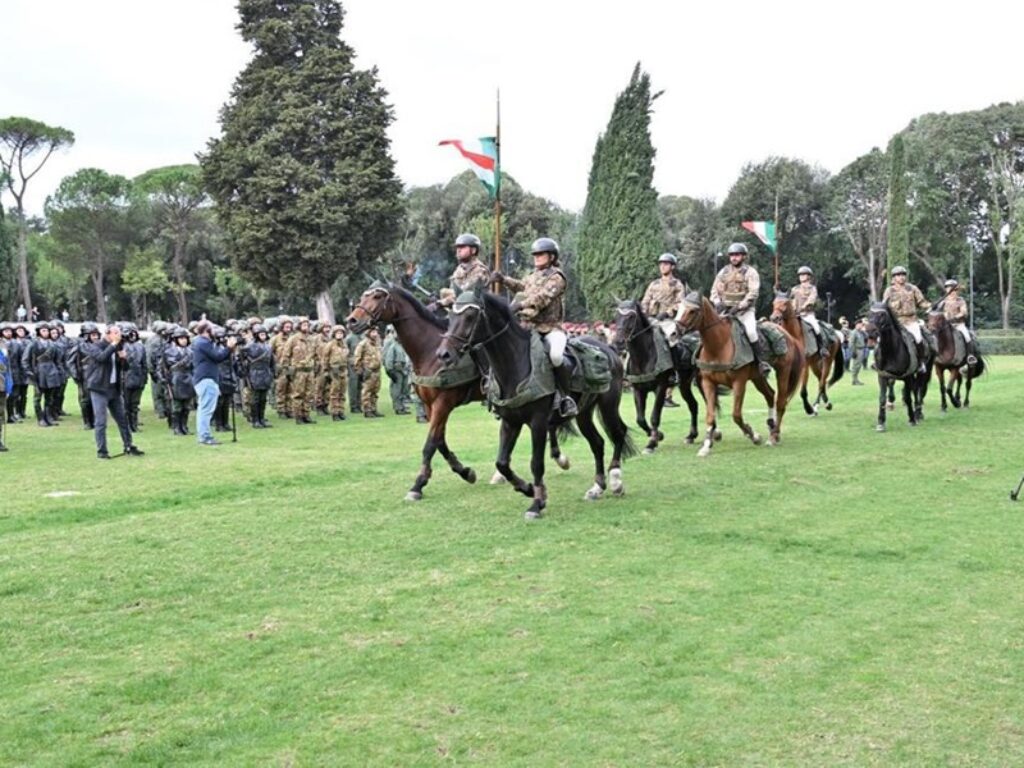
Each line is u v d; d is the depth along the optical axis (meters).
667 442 15.19
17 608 7.03
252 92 43.06
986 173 62.69
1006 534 8.92
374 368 22.05
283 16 43.47
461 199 59.72
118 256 71.38
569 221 57.47
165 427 20.25
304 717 5.16
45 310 75.62
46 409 20.84
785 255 63.47
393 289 10.96
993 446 14.18
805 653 6.03
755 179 62.44
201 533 9.25
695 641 6.23
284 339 21.92
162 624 6.69
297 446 16.48
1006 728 4.99
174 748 4.82
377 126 43.06
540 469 9.81
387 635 6.40
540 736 4.91
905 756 4.69
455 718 5.13
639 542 8.77
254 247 41.62
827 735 4.91
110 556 8.41
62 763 4.67
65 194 68.75
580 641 6.23
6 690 5.56
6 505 11.01
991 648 6.10
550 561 8.15
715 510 10.03
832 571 7.79
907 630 6.42
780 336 14.22
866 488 11.12
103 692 5.51
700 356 13.68
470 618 6.71
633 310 13.23
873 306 16.02
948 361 18.73
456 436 17.05
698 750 4.75
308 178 41.50
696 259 63.16
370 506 10.47
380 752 4.76
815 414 18.78
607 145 35.47
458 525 9.50
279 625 6.62
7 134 69.00
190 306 72.62
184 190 68.88
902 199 54.00
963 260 64.00
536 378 9.55
